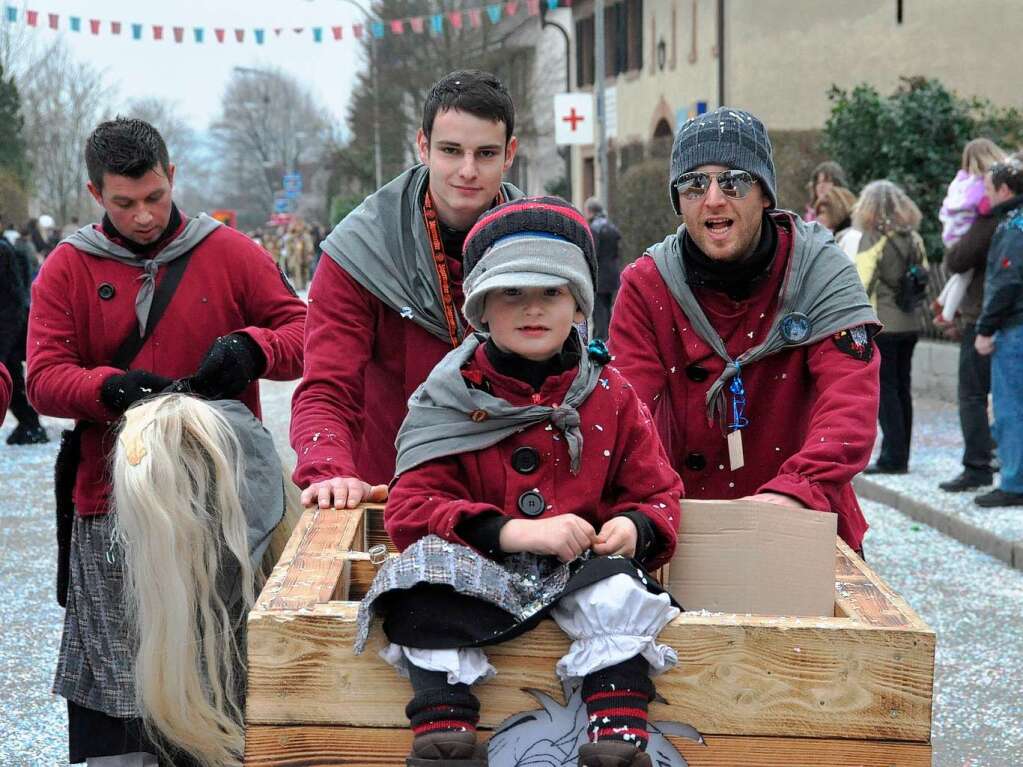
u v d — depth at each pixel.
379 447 3.28
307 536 2.58
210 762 3.08
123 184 3.36
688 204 2.98
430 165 3.07
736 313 3.08
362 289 3.15
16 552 7.12
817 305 3.02
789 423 3.13
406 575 2.05
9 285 10.50
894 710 2.08
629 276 3.19
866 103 14.66
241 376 3.33
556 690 2.11
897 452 8.80
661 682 2.10
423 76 39.09
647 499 2.33
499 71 41.94
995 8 19.19
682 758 2.11
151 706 2.99
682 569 2.50
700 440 3.15
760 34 19.81
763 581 2.47
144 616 2.98
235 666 3.12
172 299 3.49
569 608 2.08
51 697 4.77
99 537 3.29
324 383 3.08
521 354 2.21
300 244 43.88
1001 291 7.49
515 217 2.21
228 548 3.11
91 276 3.48
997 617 5.83
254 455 3.24
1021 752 4.27
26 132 44.09
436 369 2.31
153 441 2.98
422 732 2.03
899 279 8.57
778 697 2.09
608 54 28.98
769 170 2.99
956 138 14.27
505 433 2.23
